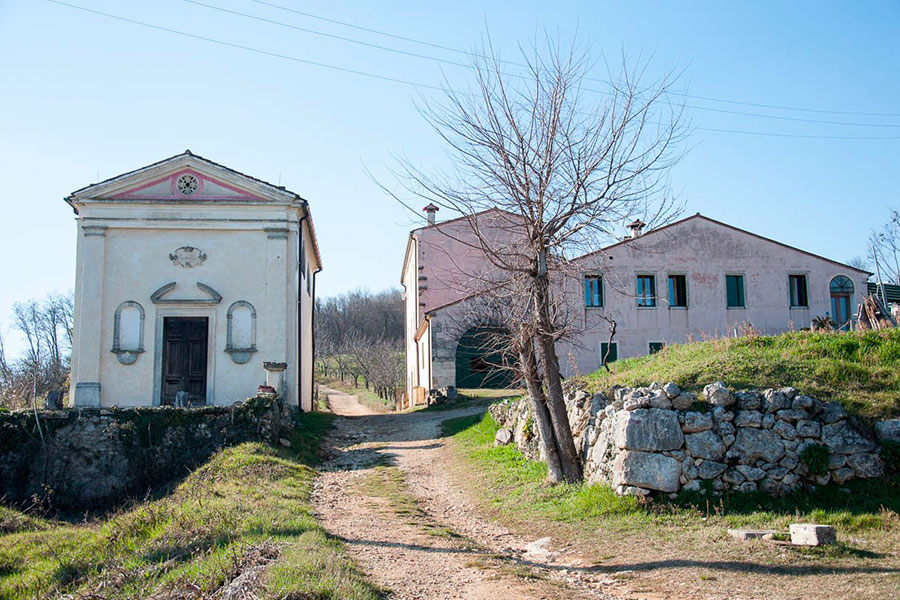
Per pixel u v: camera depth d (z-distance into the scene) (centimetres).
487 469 1614
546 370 1357
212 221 2527
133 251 2506
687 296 3175
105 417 1964
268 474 1587
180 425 1961
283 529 1026
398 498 1438
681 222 3222
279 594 679
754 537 945
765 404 1172
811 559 846
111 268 2491
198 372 2509
